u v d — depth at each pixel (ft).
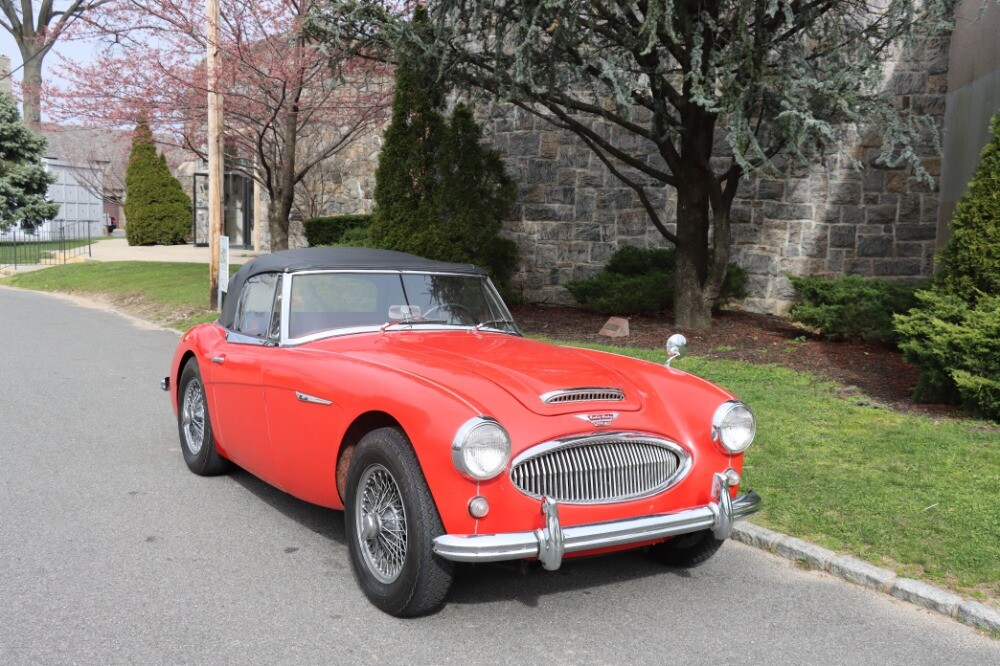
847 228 44.01
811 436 22.13
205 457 18.83
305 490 14.79
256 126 53.47
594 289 43.83
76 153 125.70
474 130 45.70
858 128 30.96
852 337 36.55
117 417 24.77
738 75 30.42
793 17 29.81
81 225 139.33
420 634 11.84
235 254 81.35
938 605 13.05
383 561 12.72
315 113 57.57
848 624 12.61
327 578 13.73
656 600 13.32
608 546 11.90
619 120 35.55
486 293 17.78
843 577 14.35
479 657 11.20
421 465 11.60
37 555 14.28
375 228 46.03
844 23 34.94
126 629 11.67
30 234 111.65
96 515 16.44
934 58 42.80
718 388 14.12
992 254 25.17
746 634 12.17
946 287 26.45
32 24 100.63
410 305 16.53
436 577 11.75
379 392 12.53
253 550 14.87
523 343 16.06
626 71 30.45
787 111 28.45
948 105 42.22
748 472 19.21
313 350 14.89
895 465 19.69
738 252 45.32
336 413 13.34
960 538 15.33
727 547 15.83
